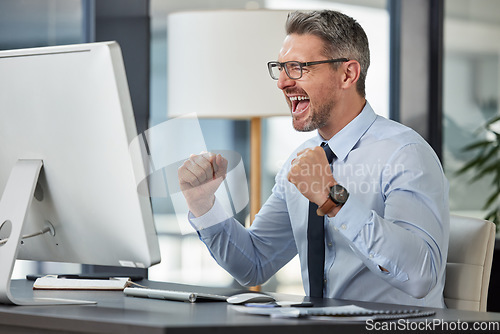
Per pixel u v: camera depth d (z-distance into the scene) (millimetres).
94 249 1809
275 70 3234
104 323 1451
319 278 2250
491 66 4457
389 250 1931
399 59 4426
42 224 1863
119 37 3846
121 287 2100
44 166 1796
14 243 1736
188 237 4062
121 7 3846
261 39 3225
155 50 3986
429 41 4426
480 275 2322
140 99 3908
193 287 2256
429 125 4441
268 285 4270
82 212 1777
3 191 1900
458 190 4414
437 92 4398
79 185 1758
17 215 1760
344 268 2229
